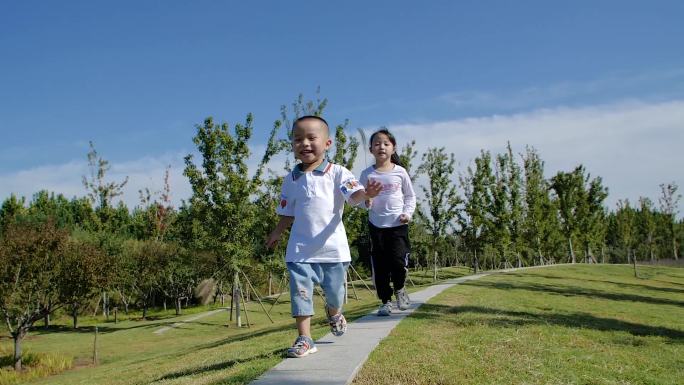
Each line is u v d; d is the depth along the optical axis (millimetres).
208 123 22812
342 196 4199
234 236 23078
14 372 17109
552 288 15734
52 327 28234
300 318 4113
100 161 35281
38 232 21250
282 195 4332
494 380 3896
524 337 5859
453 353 4605
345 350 4359
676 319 10703
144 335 22547
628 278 26453
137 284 32719
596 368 4805
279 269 24672
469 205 32344
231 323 23938
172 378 4926
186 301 37656
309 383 3346
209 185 22781
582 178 41812
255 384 3357
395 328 5656
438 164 28609
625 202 55219
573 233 40906
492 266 43719
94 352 17641
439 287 12008
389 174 6504
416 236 31688
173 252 33344
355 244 32281
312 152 4211
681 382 4703
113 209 38312
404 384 3598
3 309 18453
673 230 56781
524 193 38188
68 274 20406
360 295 27453
